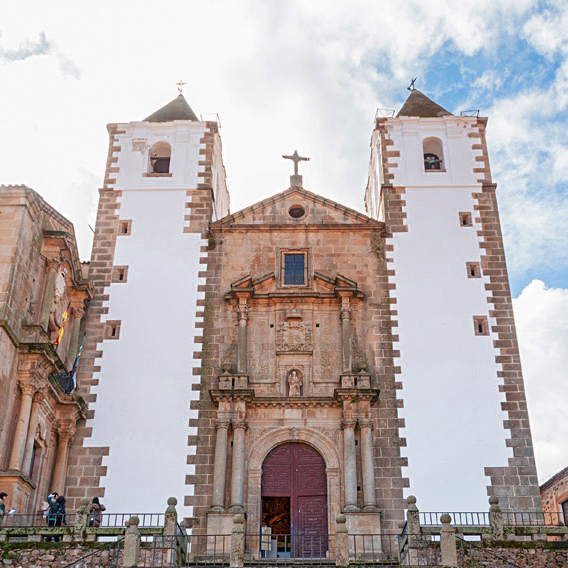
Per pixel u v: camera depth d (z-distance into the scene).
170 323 34.44
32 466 30.12
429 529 26.36
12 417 28.33
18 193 30.25
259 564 26.62
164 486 31.23
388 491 31.09
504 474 31.41
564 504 41.16
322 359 33.38
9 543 25.25
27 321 30.08
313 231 36.28
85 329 34.44
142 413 32.62
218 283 35.25
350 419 31.61
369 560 27.92
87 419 32.59
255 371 33.22
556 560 25.44
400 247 36.00
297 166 38.56
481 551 25.47
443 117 39.06
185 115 40.81
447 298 34.88
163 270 35.66
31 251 30.67
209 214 36.97
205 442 31.95
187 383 33.12
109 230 36.66
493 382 33.12
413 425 32.25
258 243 36.09
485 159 38.09
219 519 30.03
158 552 24.98
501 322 34.38
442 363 33.50
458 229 36.47
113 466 31.67
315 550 30.41
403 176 37.69
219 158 41.09
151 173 38.03
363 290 35.06
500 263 35.69
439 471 31.41
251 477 31.25
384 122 39.12
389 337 34.03
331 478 31.19
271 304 34.47
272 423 32.09
